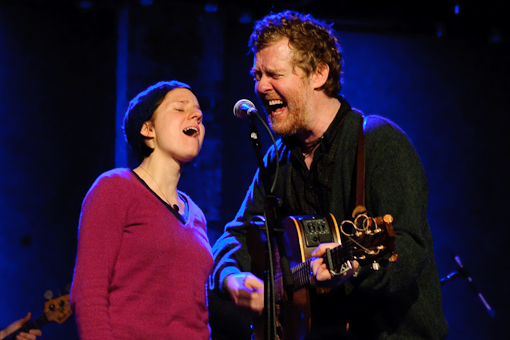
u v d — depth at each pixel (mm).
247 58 8461
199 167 7523
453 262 8852
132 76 7363
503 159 9164
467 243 8938
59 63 8062
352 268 2559
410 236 2736
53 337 7656
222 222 8172
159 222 2701
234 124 8344
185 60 7586
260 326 3340
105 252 2527
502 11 8164
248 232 3562
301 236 2977
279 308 3186
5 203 7746
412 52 8930
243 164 8336
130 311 2555
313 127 3172
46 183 7926
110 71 8227
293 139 3357
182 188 7434
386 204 2803
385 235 2283
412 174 2852
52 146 7977
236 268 3391
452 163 9008
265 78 3121
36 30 8000
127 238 2643
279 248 2627
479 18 8359
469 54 9125
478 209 9031
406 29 8508
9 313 7578
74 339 7715
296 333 3084
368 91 8742
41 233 7836
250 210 3617
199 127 2973
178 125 2881
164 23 7535
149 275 2621
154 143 2936
